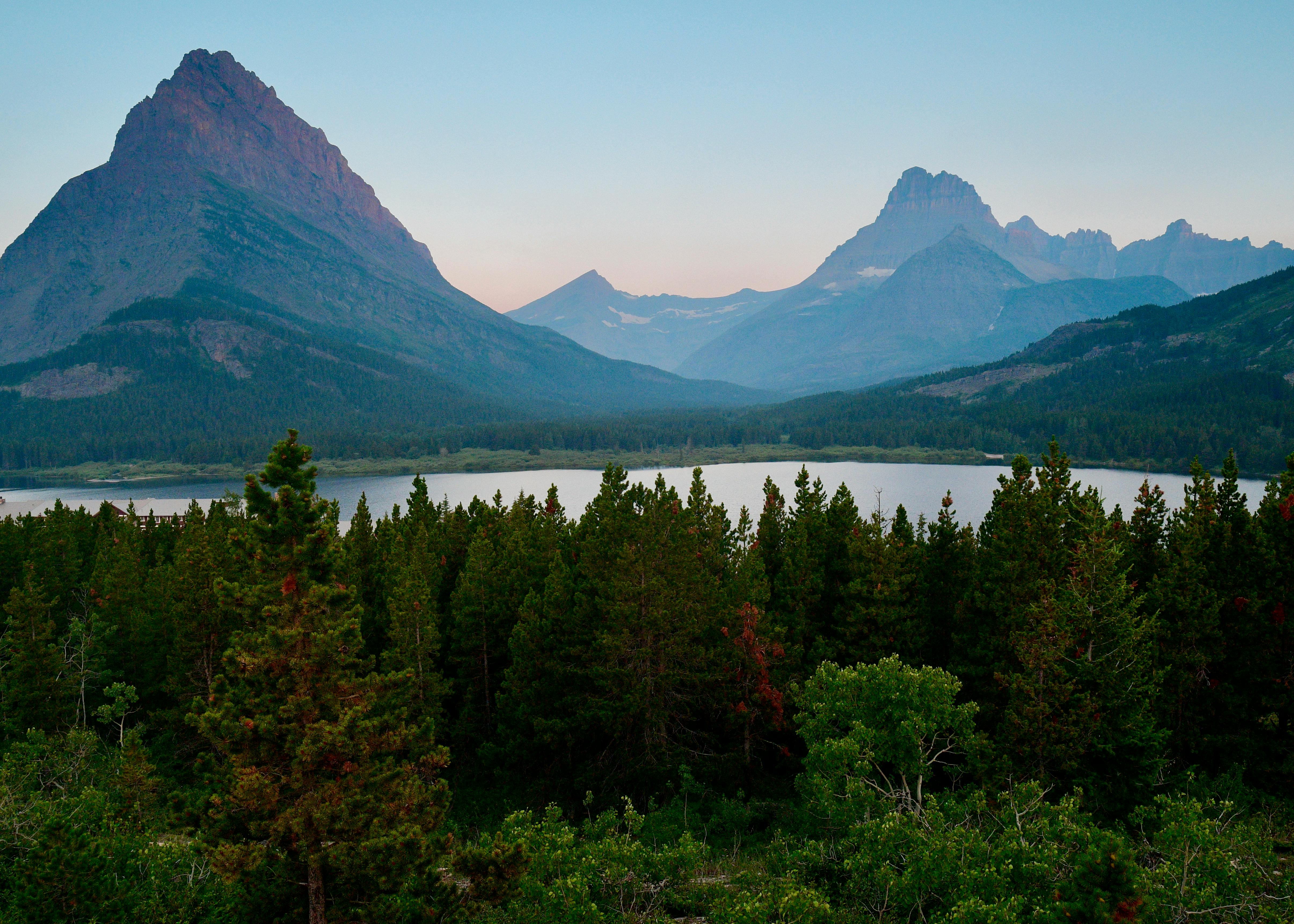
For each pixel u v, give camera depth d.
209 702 22.20
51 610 62.94
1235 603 37.56
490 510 70.75
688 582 41.50
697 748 42.75
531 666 42.34
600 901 23.66
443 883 23.52
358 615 22.47
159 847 26.00
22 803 27.58
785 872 25.92
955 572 47.09
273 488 22.12
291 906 21.83
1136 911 17.42
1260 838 21.81
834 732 30.38
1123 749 32.16
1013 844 21.62
